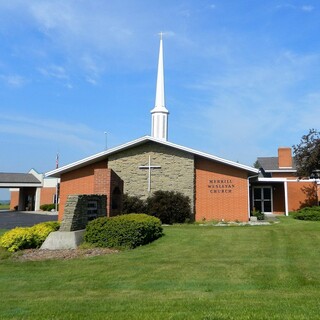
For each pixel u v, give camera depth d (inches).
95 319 221.1
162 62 1283.2
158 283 319.3
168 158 903.7
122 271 363.3
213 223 829.8
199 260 405.4
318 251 443.8
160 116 1240.2
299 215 928.3
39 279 341.1
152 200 856.3
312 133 1176.8
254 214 1007.0
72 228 494.6
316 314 220.1
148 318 218.5
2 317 230.5
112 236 480.4
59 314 234.5
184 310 236.1
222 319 212.2
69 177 964.6
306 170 1159.0
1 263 407.8
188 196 876.6
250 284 310.3
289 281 315.9
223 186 885.8
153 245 500.7
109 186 616.1
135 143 904.3
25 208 2063.2
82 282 328.2
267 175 1531.7
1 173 2026.3
